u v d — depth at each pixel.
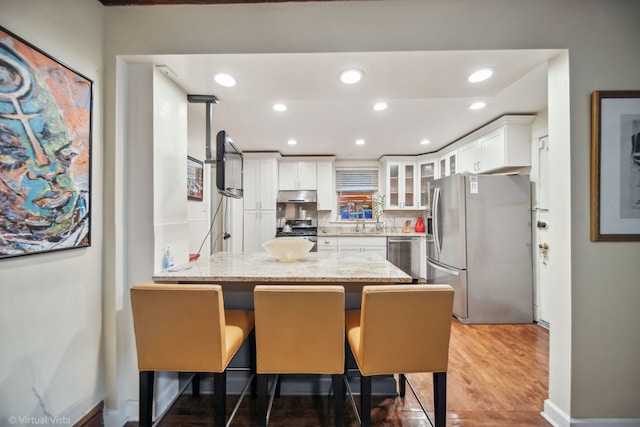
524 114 2.82
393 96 1.98
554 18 1.45
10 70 1.00
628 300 1.44
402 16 1.46
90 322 1.37
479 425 1.51
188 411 1.64
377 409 1.64
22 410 1.06
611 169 1.42
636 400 1.43
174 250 1.75
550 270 1.56
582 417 1.44
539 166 2.84
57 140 1.17
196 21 1.48
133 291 1.21
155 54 1.48
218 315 1.21
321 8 1.47
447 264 3.21
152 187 1.55
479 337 2.62
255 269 1.67
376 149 4.44
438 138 3.75
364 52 1.46
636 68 1.45
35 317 1.10
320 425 1.52
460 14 1.46
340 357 1.25
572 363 1.44
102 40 1.46
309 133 3.53
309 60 1.53
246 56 1.49
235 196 2.12
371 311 1.17
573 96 1.44
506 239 2.97
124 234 1.53
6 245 0.98
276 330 1.24
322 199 4.92
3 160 0.97
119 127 1.49
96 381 1.41
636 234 1.42
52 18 1.16
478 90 1.89
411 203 4.88
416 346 1.21
